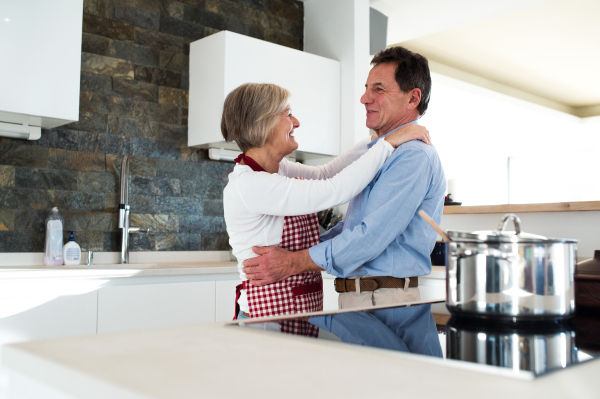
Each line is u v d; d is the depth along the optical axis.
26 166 2.75
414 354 0.56
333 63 3.56
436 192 1.45
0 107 2.39
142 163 3.16
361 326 0.75
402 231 1.35
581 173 10.01
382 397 0.40
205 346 0.60
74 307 2.31
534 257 0.75
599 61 6.75
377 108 1.57
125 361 0.52
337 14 3.69
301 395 0.40
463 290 0.79
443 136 9.22
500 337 0.67
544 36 5.89
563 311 0.75
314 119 3.43
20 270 2.21
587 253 2.51
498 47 6.23
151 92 3.21
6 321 2.15
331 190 1.29
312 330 0.72
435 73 6.23
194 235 3.36
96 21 3.01
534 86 7.88
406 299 1.42
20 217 2.72
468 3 3.82
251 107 1.37
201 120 3.22
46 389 0.54
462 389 0.42
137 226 3.12
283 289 1.39
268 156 1.43
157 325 2.54
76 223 2.90
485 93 6.98
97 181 2.98
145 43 3.20
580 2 5.01
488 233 0.78
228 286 2.79
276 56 3.26
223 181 3.51
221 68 3.08
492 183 10.33
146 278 2.53
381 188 1.34
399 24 4.23
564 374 0.48
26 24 2.47
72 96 2.60
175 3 3.33
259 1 3.73
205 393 0.41
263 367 0.49
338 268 1.35
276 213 1.33
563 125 8.68
